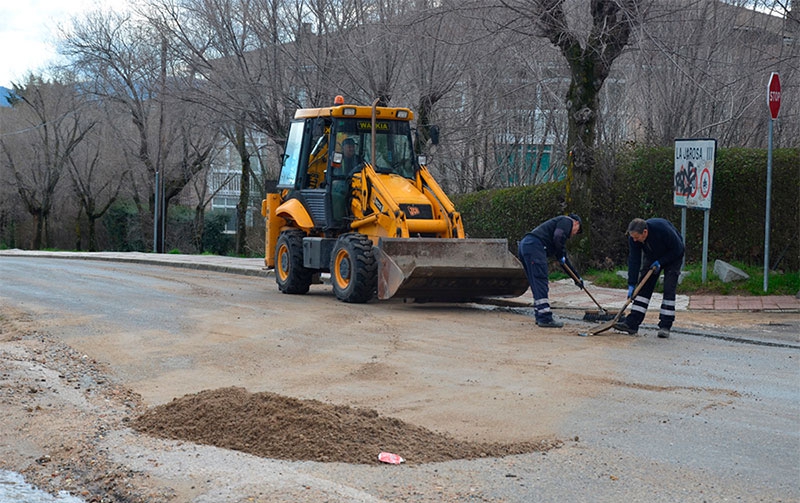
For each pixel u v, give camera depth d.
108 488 5.13
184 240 49.09
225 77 26.61
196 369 8.70
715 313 13.26
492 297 14.40
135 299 14.50
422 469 5.39
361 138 15.28
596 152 18.19
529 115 25.30
